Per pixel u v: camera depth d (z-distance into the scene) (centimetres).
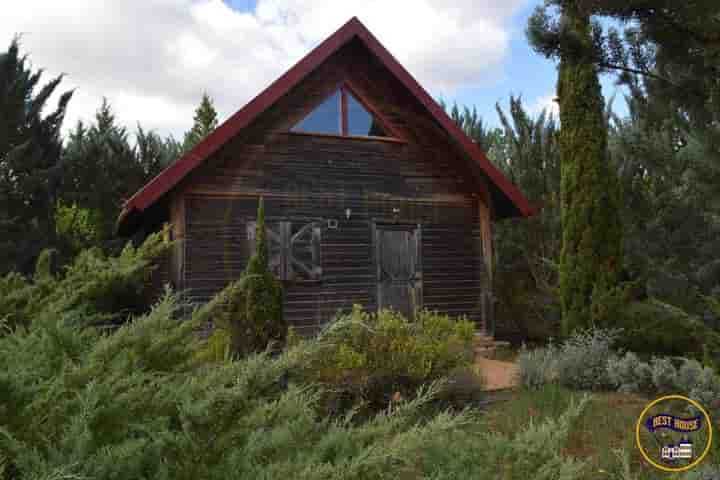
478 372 616
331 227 975
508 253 1352
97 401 132
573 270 871
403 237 1030
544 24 525
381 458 127
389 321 587
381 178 1023
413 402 165
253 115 870
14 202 1234
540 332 1159
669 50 457
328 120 1005
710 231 809
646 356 720
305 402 164
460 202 1080
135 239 1314
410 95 1016
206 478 122
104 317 226
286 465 132
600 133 886
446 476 156
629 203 946
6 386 123
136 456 123
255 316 623
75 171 1509
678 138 548
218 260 888
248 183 926
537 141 1308
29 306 263
